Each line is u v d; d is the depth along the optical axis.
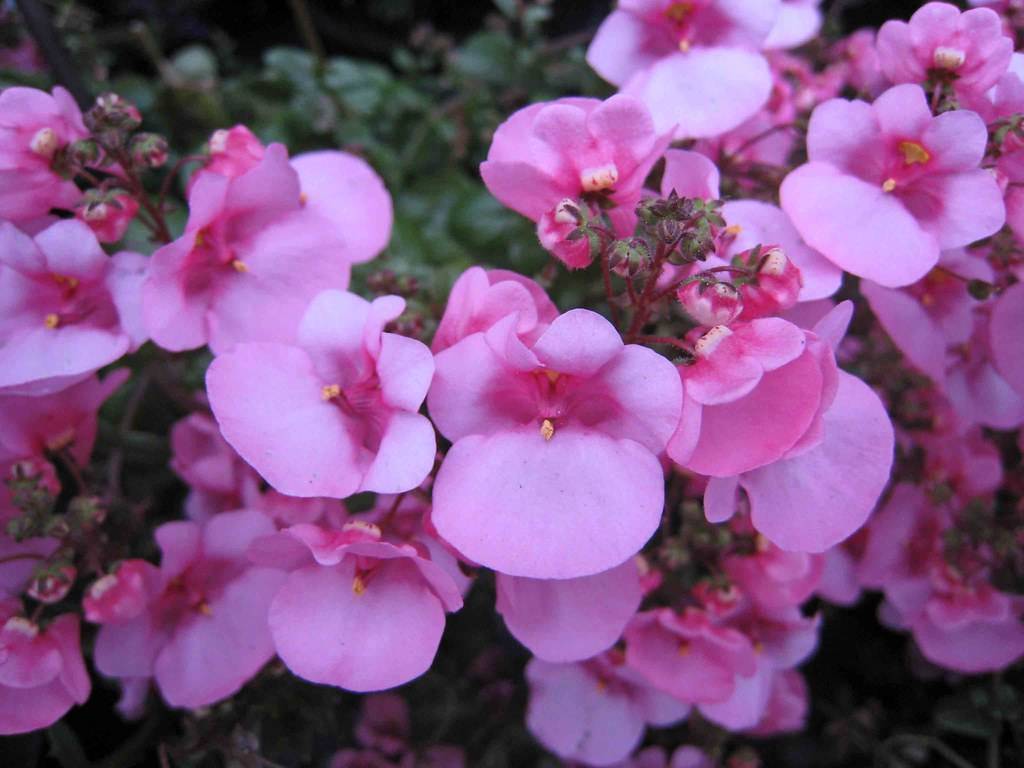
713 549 0.08
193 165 0.12
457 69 0.14
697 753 0.10
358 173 0.08
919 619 0.10
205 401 0.10
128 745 0.09
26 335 0.07
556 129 0.07
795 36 0.09
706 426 0.06
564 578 0.06
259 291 0.07
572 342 0.06
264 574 0.08
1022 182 0.07
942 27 0.07
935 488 0.09
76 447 0.08
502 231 0.12
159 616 0.08
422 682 0.11
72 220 0.07
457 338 0.06
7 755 0.09
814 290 0.07
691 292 0.06
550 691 0.09
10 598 0.07
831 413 0.06
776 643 0.09
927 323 0.08
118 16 0.18
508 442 0.06
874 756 0.12
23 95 0.07
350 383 0.06
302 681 0.09
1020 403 0.09
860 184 0.07
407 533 0.07
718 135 0.08
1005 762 0.12
